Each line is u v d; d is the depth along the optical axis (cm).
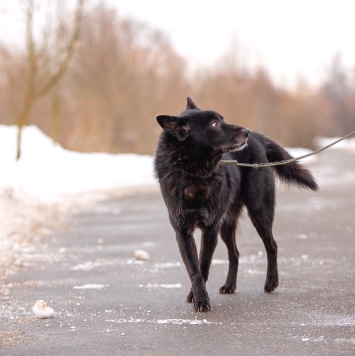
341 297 854
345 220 1670
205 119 882
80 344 664
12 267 1127
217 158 885
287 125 8381
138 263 1158
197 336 686
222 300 868
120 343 665
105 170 3431
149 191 2641
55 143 3900
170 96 5416
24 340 682
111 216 1881
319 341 650
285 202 2191
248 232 1527
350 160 5538
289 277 1007
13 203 1894
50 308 788
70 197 2345
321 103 11750
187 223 874
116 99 4988
